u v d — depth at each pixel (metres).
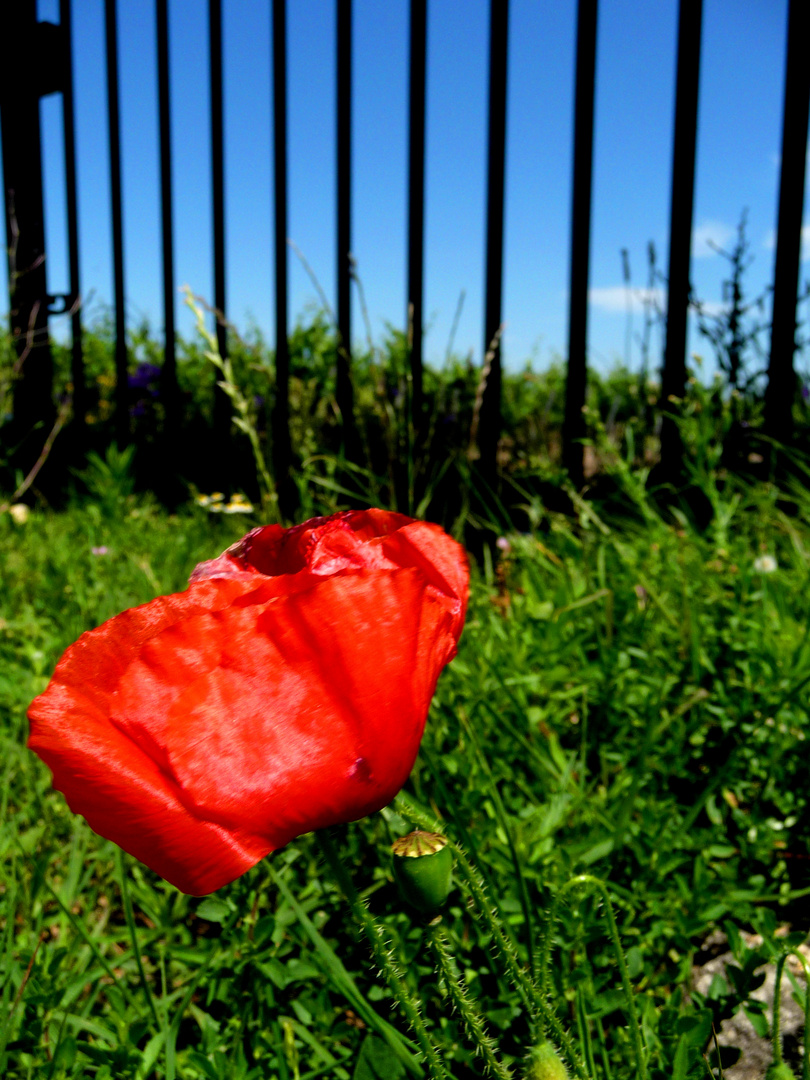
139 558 0.77
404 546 0.21
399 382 0.77
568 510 0.87
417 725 0.18
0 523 1.07
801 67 0.81
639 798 0.40
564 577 0.57
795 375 0.83
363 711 0.17
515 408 1.29
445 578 0.21
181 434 1.41
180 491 1.38
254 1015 0.31
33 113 1.52
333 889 0.35
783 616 0.49
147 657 0.17
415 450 0.79
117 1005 0.31
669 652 0.50
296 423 0.62
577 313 0.91
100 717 0.18
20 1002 0.29
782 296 0.83
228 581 0.19
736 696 0.44
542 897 0.33
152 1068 0.29
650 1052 0.27
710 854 0.37
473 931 0.34
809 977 0.22
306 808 0.18
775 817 0.41
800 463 0.69
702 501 0.81
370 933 0.19
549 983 0.22
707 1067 0.27
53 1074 0.27
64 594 0.71
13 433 1.49
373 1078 0.27
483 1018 0.30
